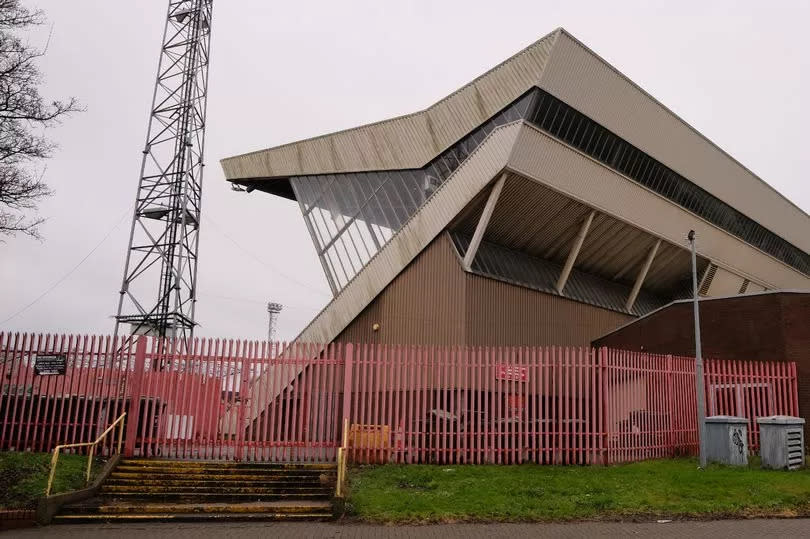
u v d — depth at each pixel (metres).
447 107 29.28
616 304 36.75
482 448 15.82
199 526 11.10
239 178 40.88
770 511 12.03
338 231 34.25
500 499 12.25
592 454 15.94
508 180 26.98
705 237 38.66
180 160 38.03
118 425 15.27
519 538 10.23
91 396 15.37
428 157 30.31
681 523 11.27
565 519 11.45
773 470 15.42
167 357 15.53
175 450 15.19
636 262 37.09
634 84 29.39
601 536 10.36
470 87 28.22
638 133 30.97
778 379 20.11
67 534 10.48
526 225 30.14
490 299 28.08
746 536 10.38
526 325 29.80
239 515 11.65
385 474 14.21
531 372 16.16
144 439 15.09
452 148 29.67
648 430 17.20
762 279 45.72
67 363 15.44
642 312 38.50
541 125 26.89
